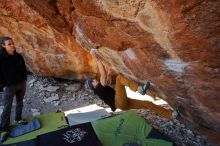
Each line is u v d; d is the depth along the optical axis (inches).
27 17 197.6
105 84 150.8
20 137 186.9
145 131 184.9
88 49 152.9
